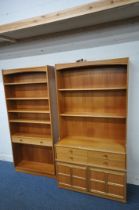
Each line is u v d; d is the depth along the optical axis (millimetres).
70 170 2498
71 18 2053
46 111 2854
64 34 2682
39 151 3254
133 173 2621
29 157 3373
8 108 3061
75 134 2830
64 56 2773
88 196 2439
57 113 2832
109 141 2555
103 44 2486
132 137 2543
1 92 3410
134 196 2385
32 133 3201
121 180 2232
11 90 3143
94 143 2514
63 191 2568
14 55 3152
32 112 2949
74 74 2652
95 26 2461
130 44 2346
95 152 2322
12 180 2908
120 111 2504
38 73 2920
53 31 2639
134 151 2568
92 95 2615
